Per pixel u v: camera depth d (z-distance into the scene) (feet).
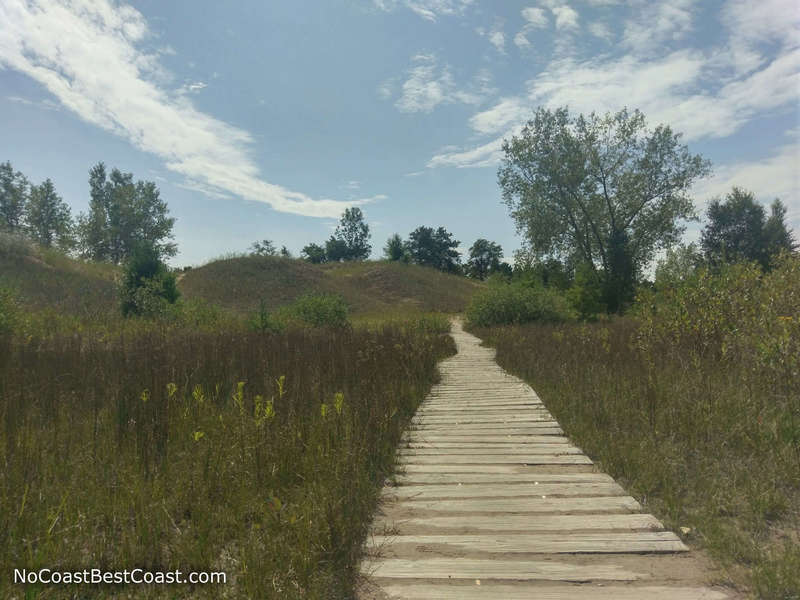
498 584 9.73
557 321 76.79
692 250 86.22
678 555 10.80
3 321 36.88
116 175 183.93
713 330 29.01
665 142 97.55
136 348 29.73
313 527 11.02
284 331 50.16
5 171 168.96
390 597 9.29
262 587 8.91
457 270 295.07
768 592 9.10
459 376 38.11
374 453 16.89
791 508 12.67
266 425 16.25
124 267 66.23
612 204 102.53
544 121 101.50
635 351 33.14
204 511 11.60
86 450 15.24
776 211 127.13
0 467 12.78
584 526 12.19
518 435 21.31
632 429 19.49
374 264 181.16
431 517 12.92
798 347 20.88
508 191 107.04
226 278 132.67
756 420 17.25
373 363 29.99
